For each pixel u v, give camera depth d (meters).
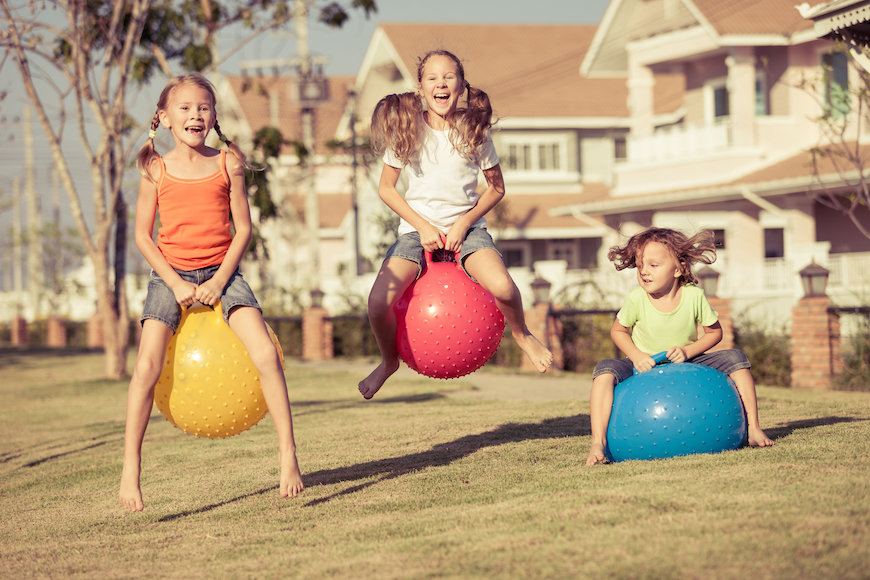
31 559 5.69
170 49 23.36
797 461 6.04
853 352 15.53
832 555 4.10
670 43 32.53
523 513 5.35
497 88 42.56
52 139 21.09
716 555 4.21
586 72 37.94
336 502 6.45
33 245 65.25
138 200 6.35
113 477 8.74
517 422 9.86
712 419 6.61
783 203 28.23
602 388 7.02
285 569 4.82
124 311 22.25
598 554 4.40
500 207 37.72
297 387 17.27
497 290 6.65
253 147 23.31
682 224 33.91
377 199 45.44
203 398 6.25
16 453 11.49
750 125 30.17
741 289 27.77
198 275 6.35
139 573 5.11
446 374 6.94
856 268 25.22
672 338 7.16
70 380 22.75
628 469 6.30
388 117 6.71
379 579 4.43
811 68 29.67
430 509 5.88
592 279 25.02
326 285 41.56
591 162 42.66
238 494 7.19
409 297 6.82
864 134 28.09
